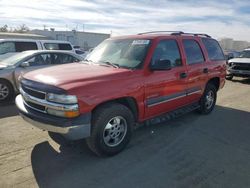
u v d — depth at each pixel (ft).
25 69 24.03
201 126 17.66
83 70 12.91
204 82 18.97
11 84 23.38
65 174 11.01
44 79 11.66
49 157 12.42
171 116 16.16
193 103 18.62
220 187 10.41
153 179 10.83
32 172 11.06
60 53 26.96
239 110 22.39
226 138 15.62
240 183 10.73
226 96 28.91
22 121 17.52
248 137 15.90
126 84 12.42
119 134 12.81
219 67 20.81
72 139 10.87
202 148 14.05
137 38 15.20
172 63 15.60
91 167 11.64
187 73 16.69
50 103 10.85
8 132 15.40
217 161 12.59
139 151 13.41
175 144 14.46
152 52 14.01
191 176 11.16
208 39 20.26
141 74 13.25
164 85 14.70
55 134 15.03
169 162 12.34
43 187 10.04
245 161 12.68
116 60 14.44
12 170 11.15
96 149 12.01
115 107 12.14
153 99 14.11
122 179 10.76
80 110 10.75
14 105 22.03
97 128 11.66
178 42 16.40
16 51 32.24
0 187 9.92
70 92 10.53
